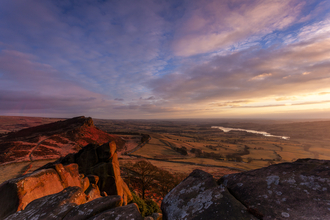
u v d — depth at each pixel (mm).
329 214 2113
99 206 3982
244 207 2904
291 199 2658
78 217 3725
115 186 20562
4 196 7559
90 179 17500
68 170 12641
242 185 3518
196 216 3020
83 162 21781
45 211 4320
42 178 9523
